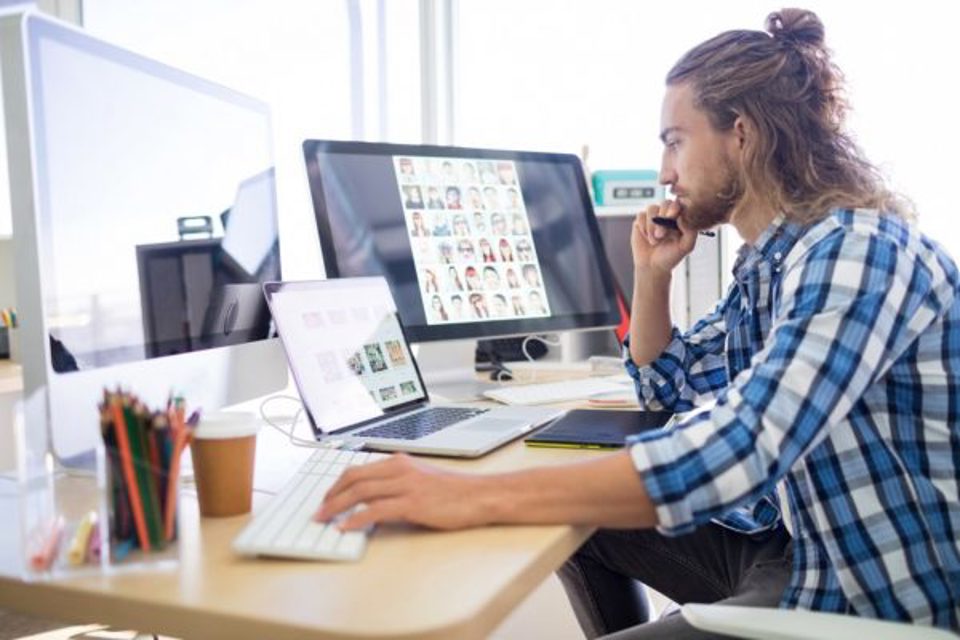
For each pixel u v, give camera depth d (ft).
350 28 10.10
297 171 9.75
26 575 2.31
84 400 3.11
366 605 2.01
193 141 3.99
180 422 2.46
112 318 3.33
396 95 10.64
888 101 8.53
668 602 5.83
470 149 5.89
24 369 2.98
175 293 3.76
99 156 3.31
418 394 4.69
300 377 3.89
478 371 6.40
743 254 3.88
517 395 5.16
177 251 3.80
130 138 3.51
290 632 1.92
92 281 3.22
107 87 3.38
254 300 4.45
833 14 8.70
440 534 2.56
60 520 2.54
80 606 2.19
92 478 3.32
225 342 4.14
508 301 5.83
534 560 2.33
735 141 3.65
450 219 5.70
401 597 2.06
